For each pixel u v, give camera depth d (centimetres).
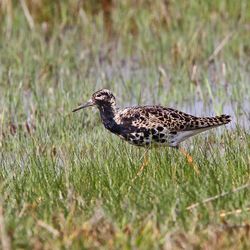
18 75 2833
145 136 2027
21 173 1961
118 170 1878
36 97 2614
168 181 1762
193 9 3250
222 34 3147
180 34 3138
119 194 1711
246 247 1430
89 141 2222
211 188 1681
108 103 2077
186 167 1867
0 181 1881
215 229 1488
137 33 3259
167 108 2061
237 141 2108
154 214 1544
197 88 2675
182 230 1493
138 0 3300
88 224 1503
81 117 2469
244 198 1636
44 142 2262
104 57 3070
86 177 1845
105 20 3322
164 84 2777
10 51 3009
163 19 3228
